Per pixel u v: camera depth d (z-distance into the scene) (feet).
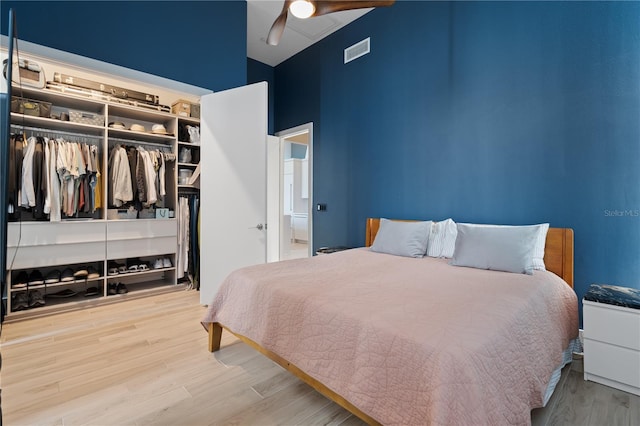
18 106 9.62
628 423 4.98
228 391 5.83
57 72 11.26
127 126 13.04
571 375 6.45
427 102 10.57
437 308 4.78
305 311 5.20
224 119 10.51
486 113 9.21
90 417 5.09
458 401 3.30
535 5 8.30
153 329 8.66
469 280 6.46
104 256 10.79
